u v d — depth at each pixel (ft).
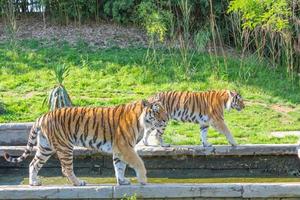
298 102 52.90
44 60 60.08
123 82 56.34
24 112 48.96
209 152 37.29
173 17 63.67
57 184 34.30
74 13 67.51
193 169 37.35
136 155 30.89
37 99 51.65
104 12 68.54
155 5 63.62
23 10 69.77
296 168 37.37
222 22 64.85
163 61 59.31
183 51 60.75
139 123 31.07
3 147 37.37
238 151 37.37
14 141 40.68
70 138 31.53
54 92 46.32
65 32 66.08
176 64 58.90
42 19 68.90
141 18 65.36
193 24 65.36
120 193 29.27
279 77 57.93
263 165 37.40
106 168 37.22
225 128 37.86
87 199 29.27
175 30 64.64
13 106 49.80
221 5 64.18
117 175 30.99
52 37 64.90
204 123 38.14
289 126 46.34
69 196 29.22
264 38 58.03
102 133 31.27
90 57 60.39
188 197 29.09
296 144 37.68
